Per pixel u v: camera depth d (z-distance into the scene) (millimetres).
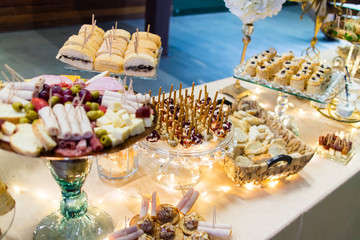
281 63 2617
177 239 1407
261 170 1690
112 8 4410
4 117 1242
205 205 1659
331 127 2438
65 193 1422
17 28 3996
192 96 1839
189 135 1621
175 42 6449
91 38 2174
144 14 5227
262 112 2213
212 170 1892
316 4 2602
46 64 3641
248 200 1721
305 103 2727
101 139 1223
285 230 1603
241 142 1940
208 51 6180
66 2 3881
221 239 1471
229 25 7652
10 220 1406
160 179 1788
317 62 2717
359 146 2252
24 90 1350
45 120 1188
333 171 1985
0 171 1721
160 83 4656
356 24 2832
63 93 1370
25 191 1637
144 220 1428
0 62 3643
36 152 1130
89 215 1522
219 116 1730
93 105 1370
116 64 1949
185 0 8820
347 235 2246
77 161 1310
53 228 1448
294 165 1767
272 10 2242
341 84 2639
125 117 1321
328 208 1873
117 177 1748
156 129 1693
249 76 2439
